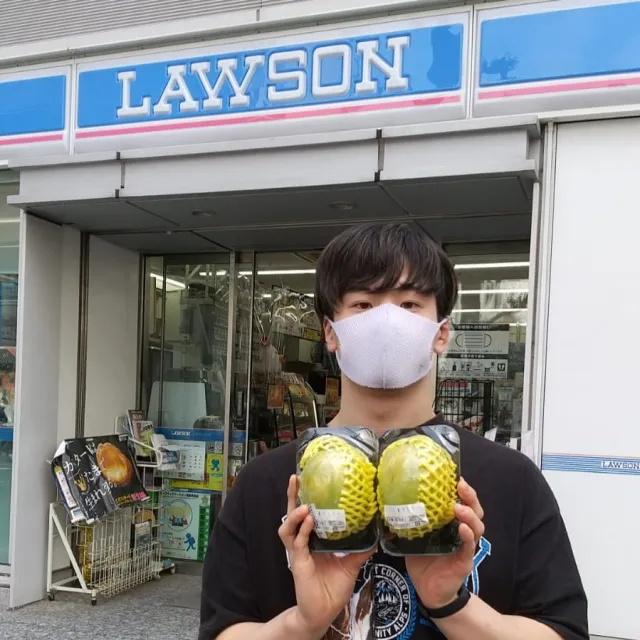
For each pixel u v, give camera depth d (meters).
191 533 5.13
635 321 2.98
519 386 4.34
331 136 3.33
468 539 0.88
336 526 0.92
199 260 5.30
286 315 5.68
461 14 3.36
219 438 5.18
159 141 3.95
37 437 4.27
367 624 1.08
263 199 3.68
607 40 3.08
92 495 4.24
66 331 4.54
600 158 3.06
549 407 3.06
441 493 0.90
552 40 3.17
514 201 3.53
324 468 0.93
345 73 3.58
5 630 3.78
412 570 0.97
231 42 3.80
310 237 4.63
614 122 3.05
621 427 2.97
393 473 0.91
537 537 1.12
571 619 1.06
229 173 3.53
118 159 3.71
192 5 3.93
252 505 1.20
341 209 3.85
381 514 0.93
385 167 3.26
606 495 2.97
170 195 3.65
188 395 5.29
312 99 3.64
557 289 3.08
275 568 1.15
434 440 0.95
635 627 2.89
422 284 1.17
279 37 3.71
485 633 0.97
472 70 3.33
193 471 5.20
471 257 4.50
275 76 3.71
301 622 0.95
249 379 5.23
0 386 4.75
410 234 1.21
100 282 4.85
